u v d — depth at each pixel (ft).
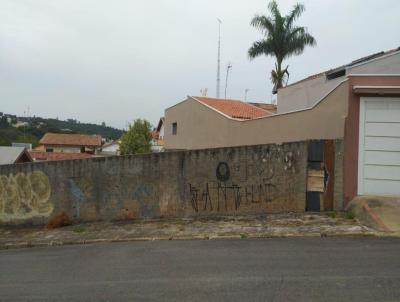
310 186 39.68
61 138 257.55
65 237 42.50
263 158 41.91
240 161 42.93
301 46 93.76
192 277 22.20
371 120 37.68
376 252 25.70
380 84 37.22
